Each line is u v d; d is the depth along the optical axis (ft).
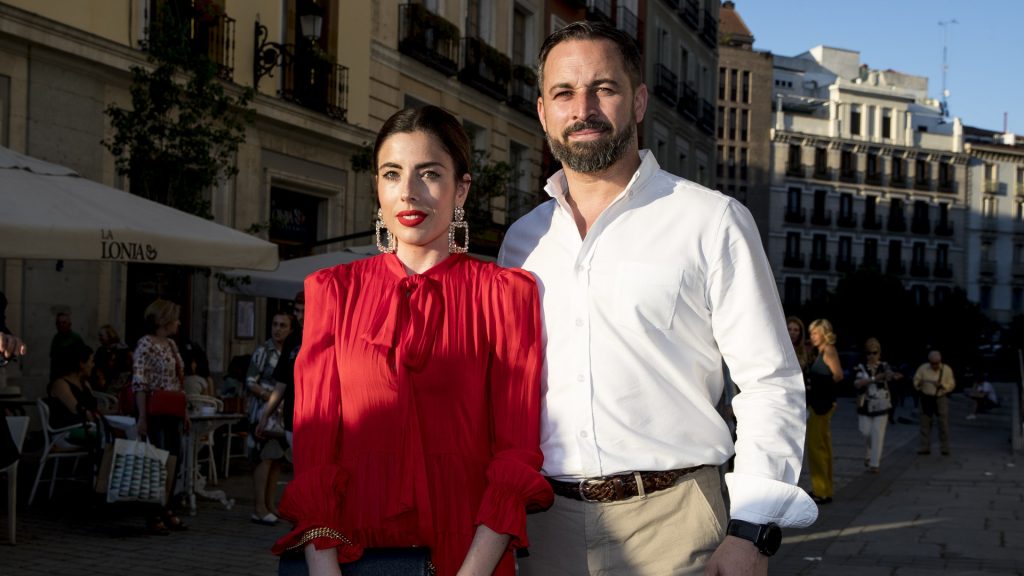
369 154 56.24
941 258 261.85
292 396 27.55
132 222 24.77
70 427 30.09
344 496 7.80
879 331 202.18
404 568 7.57
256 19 52.85
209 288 50.26
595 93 8.57
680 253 8.35
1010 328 198.18
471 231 56.95
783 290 241.76
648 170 8.77
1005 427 81.00
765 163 241.76
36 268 40.68
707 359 8.44
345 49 59.47
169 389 26.08
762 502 7.56
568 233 8.76
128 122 37.65
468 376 7.99
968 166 264.52
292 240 57.57
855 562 24.48
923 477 43.01
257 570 22.50
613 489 8.17
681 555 8.14
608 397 8.25
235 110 40.24
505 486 7.61
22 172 25.02
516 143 82.07
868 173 252.62
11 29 38.32
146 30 44.19
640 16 107.45
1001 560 24.70
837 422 81.41
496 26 77.82
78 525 26.99
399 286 8.09
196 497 32.63
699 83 129.80
